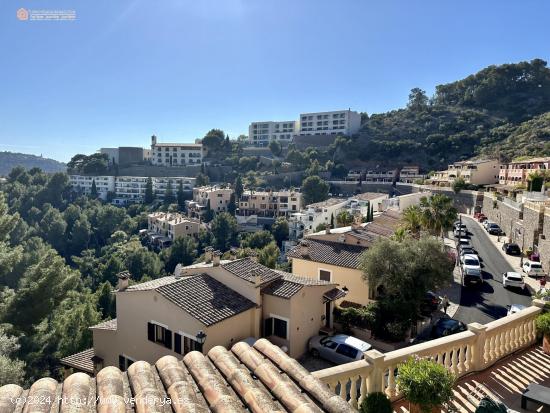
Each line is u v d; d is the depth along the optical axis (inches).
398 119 6338.6
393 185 4635.8
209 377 229.0
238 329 795.4
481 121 5418.3
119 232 4131.4
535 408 342.0
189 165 6609.3
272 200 4308.6
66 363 944.3
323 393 218.8
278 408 203.3
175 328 762.2
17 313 1095.0
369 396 288.7
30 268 1364.4
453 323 932.0
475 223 2583.7
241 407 200.8
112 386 212.7
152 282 942.4
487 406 283.9
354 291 1106.7
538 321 465.1
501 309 1138.0
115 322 962.1
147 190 5378.9
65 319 1401.3
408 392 285.7
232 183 5472.4
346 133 6560.0
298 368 248.4
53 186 5438.0
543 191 1987.0
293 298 816.9
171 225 3833.7
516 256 1749.5
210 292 834.2
